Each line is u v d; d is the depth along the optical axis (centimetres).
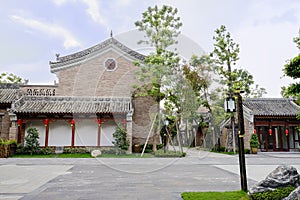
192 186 676
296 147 2225
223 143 2303
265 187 464
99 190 625
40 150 1730
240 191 561
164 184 705
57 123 1894
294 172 477
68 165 1170
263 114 2081
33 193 594
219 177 836
